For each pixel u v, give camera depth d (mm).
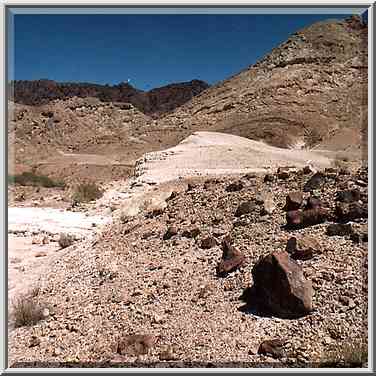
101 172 58281
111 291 8336
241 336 6238
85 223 16938
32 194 26750
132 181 24828
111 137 128750
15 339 7203
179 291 7695
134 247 10211
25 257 12695
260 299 6750
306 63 115438
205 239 9062
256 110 99375
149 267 8898
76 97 173375
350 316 6137
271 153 35000
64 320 7582
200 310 7016
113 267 9336
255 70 124438
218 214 10133
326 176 9898
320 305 6391
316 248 7406
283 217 8922
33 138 144500
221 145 35688
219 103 114125
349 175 9742
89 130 159750
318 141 83438
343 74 110438
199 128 106000
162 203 11977
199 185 12555
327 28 125250
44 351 6641
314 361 5602
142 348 6254
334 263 7098
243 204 9828
